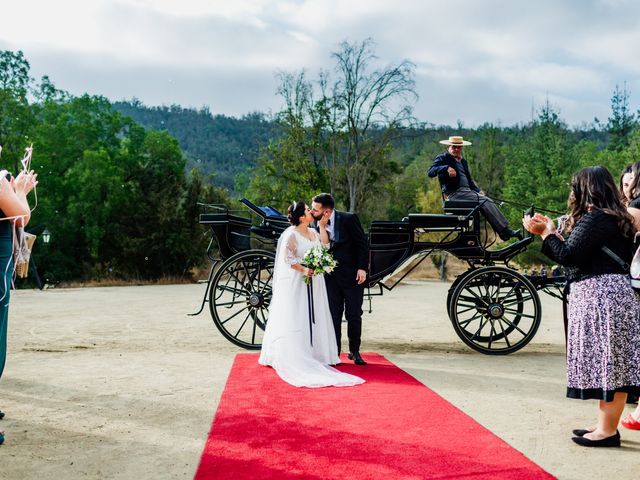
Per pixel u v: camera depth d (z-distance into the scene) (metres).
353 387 5.89
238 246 8.48
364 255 7.19
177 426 4.54
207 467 3.59
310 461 3.69
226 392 5.65
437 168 8.30
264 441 4.11
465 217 7.92
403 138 37.34
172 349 8.41
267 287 8.24
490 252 8.16
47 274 38.84
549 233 4.17
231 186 147.12
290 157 39.94
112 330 10.64
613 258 4.02
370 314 14.12
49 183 40.00
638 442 4.22
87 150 40.69
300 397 5.45
